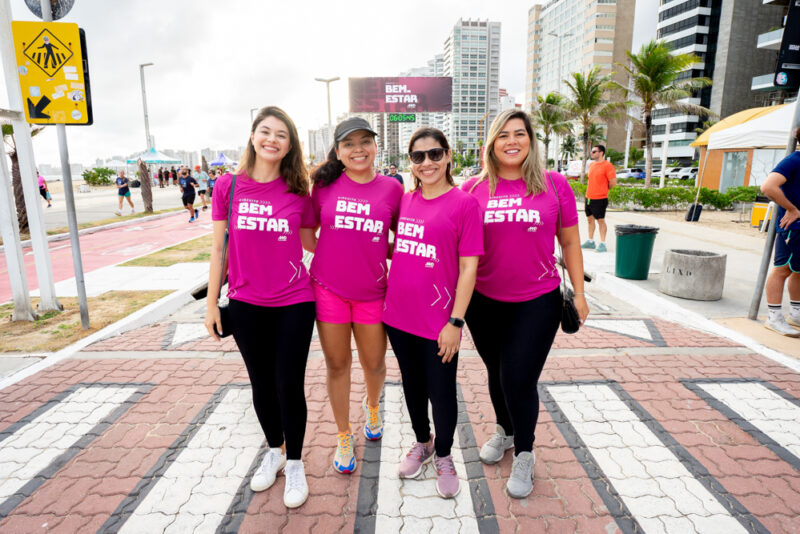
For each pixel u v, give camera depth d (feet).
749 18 214.07
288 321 7.55
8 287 23.90
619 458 9.06
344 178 7.84
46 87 14.76
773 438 9.67
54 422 10.54
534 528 7.29
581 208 62.13
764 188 14.30
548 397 11.49
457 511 7.68
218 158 119.96
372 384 9.04
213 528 7.35
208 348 14.92
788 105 33.35
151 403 11.37
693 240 33.63
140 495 8.14
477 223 7.12
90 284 23.62
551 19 369.91
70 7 15.10
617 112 100.94
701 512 7.61
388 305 7.72
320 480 8.46
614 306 19.70
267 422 8.12
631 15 309.01
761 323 16.46
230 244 7.63
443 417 7.64
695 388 11.86
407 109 126.93
